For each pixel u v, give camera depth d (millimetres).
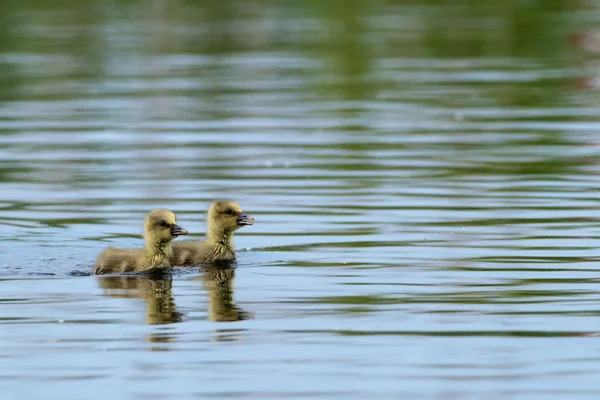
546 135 23578
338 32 37375
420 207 18297
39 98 28328
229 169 21062
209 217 16047
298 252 16094
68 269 15516
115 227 17484
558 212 17828
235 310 13547
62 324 13062
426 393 11039
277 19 40125
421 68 31516
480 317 13125
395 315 13266
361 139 23438
